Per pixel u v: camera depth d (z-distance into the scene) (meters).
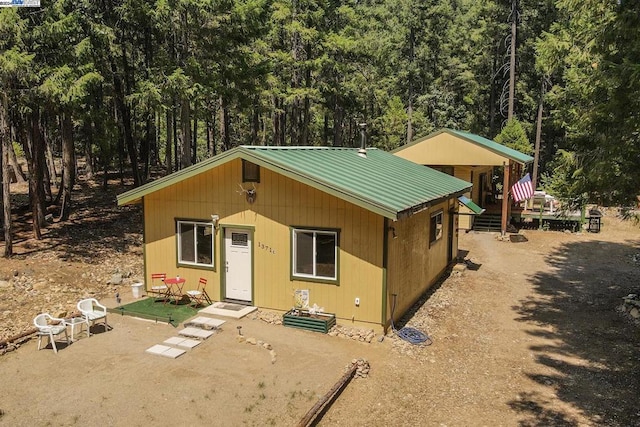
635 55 12.27
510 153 27.55
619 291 17.06
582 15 15.31
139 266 18.05
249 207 13.48
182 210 14.40
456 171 27.56
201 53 22.08
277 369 10.23
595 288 17.42
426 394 9.69
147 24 21.72
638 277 18.91
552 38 18.22
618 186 12.77
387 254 12.06
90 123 27.48
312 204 12.71
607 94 13.42
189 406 8.78
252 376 9.92
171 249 14.70
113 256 18.62
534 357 11.59
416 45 45.66
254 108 28.72
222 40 21.86
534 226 29.25
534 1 41.22
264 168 13.17
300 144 40.34
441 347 11.95
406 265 13.91
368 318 12.33
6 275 15.39
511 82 39.25
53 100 16.52
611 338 12.79
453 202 19.83
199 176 14.03
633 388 10.08
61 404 8.80
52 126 24.98
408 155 27.88
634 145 12.23
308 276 12.95
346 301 12.54
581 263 21.12
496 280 18.33
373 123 44.44
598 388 10.09
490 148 26.31
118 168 37.09
